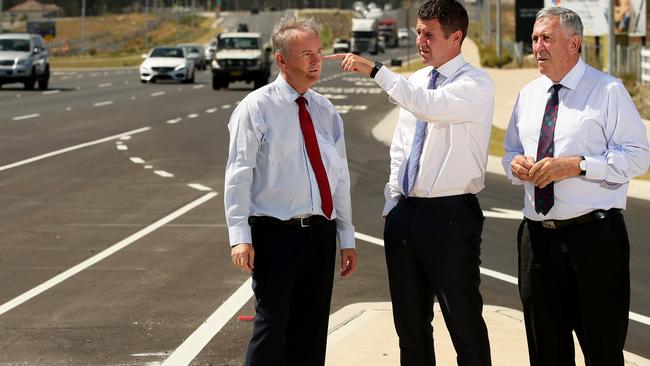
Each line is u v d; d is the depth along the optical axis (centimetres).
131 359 985
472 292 769
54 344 1035
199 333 1079
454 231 760
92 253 1509
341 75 8212
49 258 1472
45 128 3469
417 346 793
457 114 744
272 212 751
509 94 5191
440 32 757
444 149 761
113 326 1105
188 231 1684
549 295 755
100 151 2820
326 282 769
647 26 7275
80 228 1708
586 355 758
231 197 742
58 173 2383
